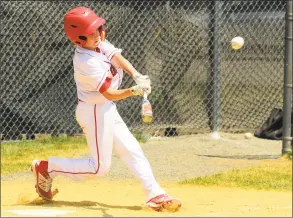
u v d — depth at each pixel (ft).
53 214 43.75
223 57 101.30
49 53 97.04
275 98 103.81
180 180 70.85
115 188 65.57
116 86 46.80
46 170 49.37
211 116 100.37
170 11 98.84
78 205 51.03
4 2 95.20
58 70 97.30
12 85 96.68
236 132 102.83
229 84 102.01
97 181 69.36
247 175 72.43
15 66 96.22
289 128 84.79
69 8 96.43
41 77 97.04
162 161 81.87
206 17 99.30
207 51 99.71
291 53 83.66
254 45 102.01
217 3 98.84
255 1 101.24
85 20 45.29
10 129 96.89
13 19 95.66
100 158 47.34
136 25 98.07
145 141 96.22
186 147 91.81
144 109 44.86
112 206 51.44
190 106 100.78
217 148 92.12
